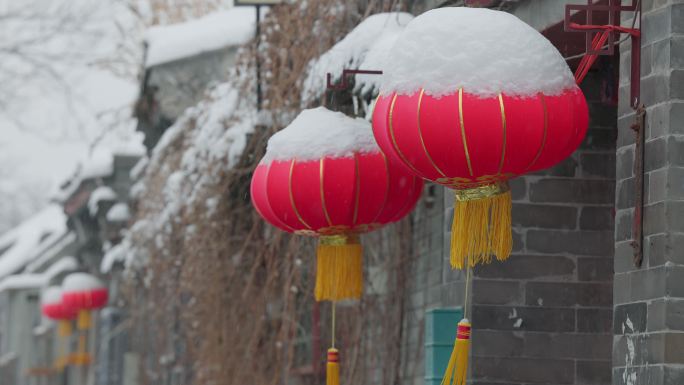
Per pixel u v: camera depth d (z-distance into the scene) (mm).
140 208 26062
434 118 9305
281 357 19922
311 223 12344
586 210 13109
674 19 9320
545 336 12891
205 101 21594
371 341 16953
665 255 9211
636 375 9484
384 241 16703
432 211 15695
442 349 13648
